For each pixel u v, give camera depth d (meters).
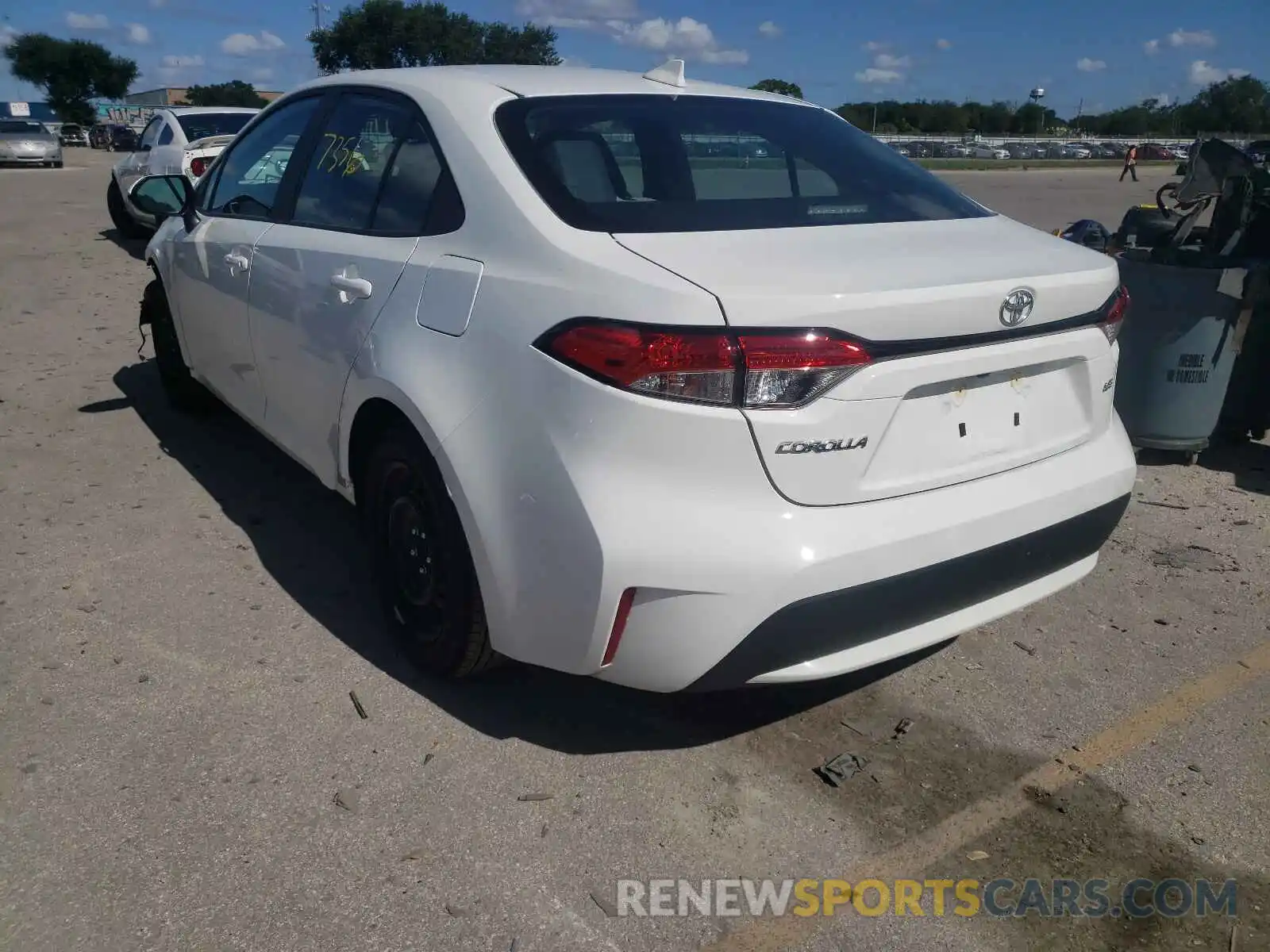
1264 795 2.78
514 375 2.52
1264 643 3.57
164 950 2.18
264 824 2.56
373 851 2.48
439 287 2.82
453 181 2.95
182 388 5.59
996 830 2.62
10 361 6.98
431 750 2.87
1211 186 5.34
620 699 3.14
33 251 12.11
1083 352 2.81
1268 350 5.35
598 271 2.43
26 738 2.87
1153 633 3.63
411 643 3.20
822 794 2.74
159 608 3.62
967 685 3.28
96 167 33.12
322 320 3.35
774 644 2.38
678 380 2.26
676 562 2.31
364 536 3.40
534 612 2.55
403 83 3.39
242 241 4.05
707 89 3.49
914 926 2.32
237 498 4.63
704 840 2.56
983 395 2.62
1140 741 3.00
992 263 2.64
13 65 95.94
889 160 3.45
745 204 2.87
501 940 2.24
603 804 2.67
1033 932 2.31
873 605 2.45
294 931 2.24
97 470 4.95
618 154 2.95
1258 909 2.38
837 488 2.38
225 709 3.03
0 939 2.19
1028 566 2.77
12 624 3.48
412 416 2.80
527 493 2.49
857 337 2.32
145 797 2.64
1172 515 4.73
